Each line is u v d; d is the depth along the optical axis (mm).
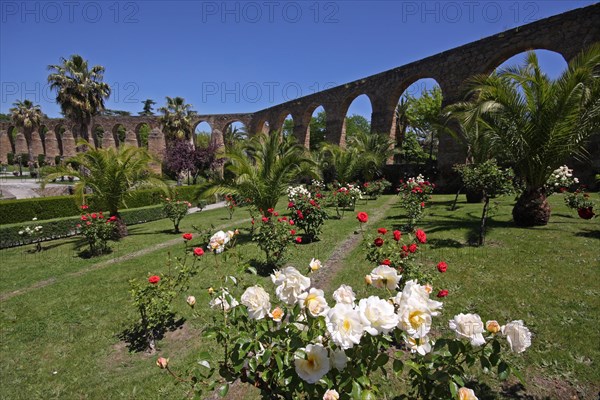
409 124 28703
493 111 6215
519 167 6578
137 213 12234
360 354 1229
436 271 4348
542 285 3777
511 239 5602
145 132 48344
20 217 10617
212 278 4930
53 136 39219
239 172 7766
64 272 5883
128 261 6340
